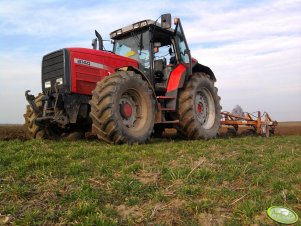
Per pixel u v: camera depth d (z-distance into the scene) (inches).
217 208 124.6
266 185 148.9
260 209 122.1
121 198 132.6
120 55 309.6
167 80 307.1
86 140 280.8
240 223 114.3
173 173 157.4
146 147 234.5
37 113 272.2
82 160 187.0
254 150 229.3
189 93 309.4
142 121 269.0
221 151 219.0
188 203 126.4
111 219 115.1
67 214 116.0
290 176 161.2
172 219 116.5
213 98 347.3
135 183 145.9
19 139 280.8
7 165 172.4
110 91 241.9
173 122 298.2
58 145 234.4
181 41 329.4
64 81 259.8
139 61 308.7
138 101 269.4
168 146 242.4
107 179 152.6
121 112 257.8
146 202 129.9
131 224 112.9
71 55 264.2
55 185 143.4
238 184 150.3
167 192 138.2
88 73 270.7
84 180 148.9
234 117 418.3
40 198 131.2
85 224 109.7
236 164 180.2
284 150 233.6
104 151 210.1
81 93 266.7
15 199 130.2
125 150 217.9
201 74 337.1
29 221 112.1
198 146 245.8
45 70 277.7
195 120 311.0
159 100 304.7
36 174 156.2
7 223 112.2
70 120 262.1
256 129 422.6
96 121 243.3
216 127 345.7
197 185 145.8
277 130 531.5
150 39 306.0
